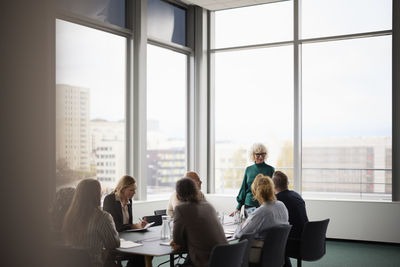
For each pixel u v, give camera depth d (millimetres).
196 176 4379
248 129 7574
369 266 5070
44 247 1044
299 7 6891
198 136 7500
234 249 2721
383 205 6215
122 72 6094
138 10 6172
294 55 6926
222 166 7703
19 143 1007
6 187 987
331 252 5773
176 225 2875
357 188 7078
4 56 985
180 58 7336
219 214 4180
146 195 6258
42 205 1039
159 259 5516
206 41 7598
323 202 6562
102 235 2840
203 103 7523
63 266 2461
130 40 6160
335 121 7035
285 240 3459
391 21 6344
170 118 7098
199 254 2781
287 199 4012
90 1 5523
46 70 1072
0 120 980
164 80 6969
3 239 981
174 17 7238
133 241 3219
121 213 3818
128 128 6164
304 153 7363
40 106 1048
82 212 2828
